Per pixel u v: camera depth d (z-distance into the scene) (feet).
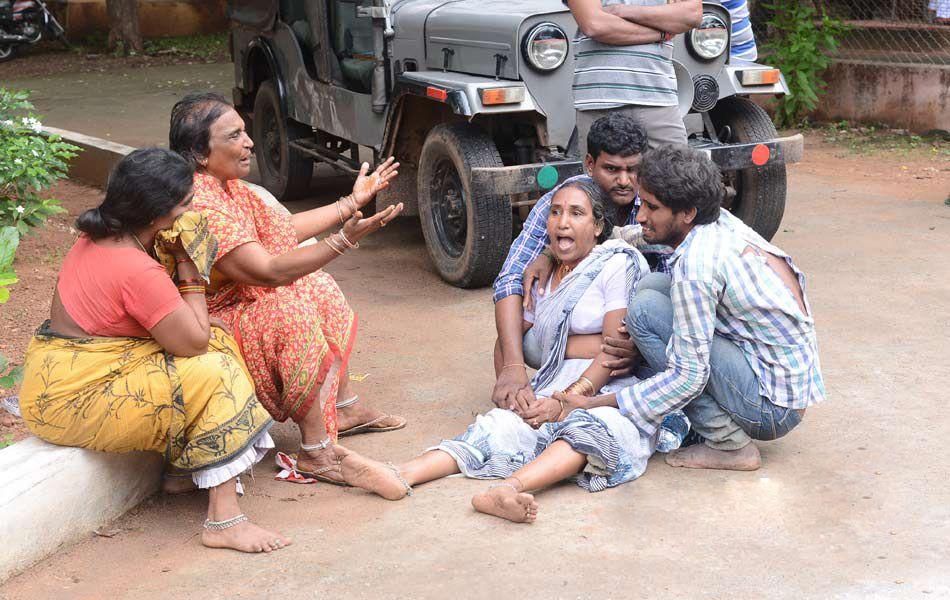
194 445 9.99
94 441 10.16
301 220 12.14
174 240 9.91
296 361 11.10
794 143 19.31
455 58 19.62
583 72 15.64
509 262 12.75
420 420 13.14
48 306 17.57
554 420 11.28
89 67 57.47
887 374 14.05
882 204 24.50
